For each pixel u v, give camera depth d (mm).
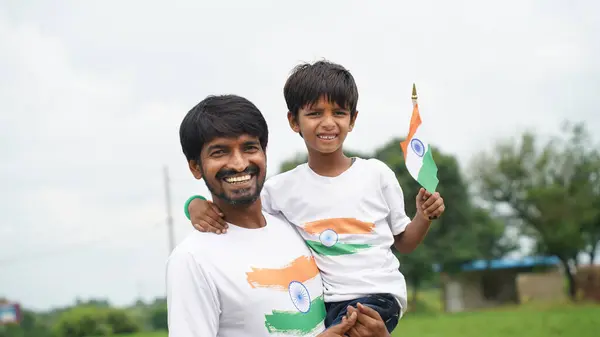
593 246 41375
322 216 3879
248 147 3463
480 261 45250
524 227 42312
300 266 3598
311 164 4016
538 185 39562
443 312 41719
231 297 3303
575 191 38906
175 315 3230
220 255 3375
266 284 3385
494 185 40344
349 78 3955
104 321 44594
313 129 3875
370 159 4168
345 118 3914
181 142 3598
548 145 39875
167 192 35781
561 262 42750
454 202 41969
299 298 3477
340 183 3943
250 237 3531
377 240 3895
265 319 3332
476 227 44562
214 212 3498
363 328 3406
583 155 39406
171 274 3320
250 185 3461
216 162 3420
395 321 3809
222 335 3379
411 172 3885
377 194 4000
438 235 42531
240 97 3568
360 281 3730
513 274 44969
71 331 44156
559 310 33781
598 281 39906
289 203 3963
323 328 3594
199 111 3480
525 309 36688
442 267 43156
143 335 35719
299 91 3912
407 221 4070
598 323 24797
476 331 24297
